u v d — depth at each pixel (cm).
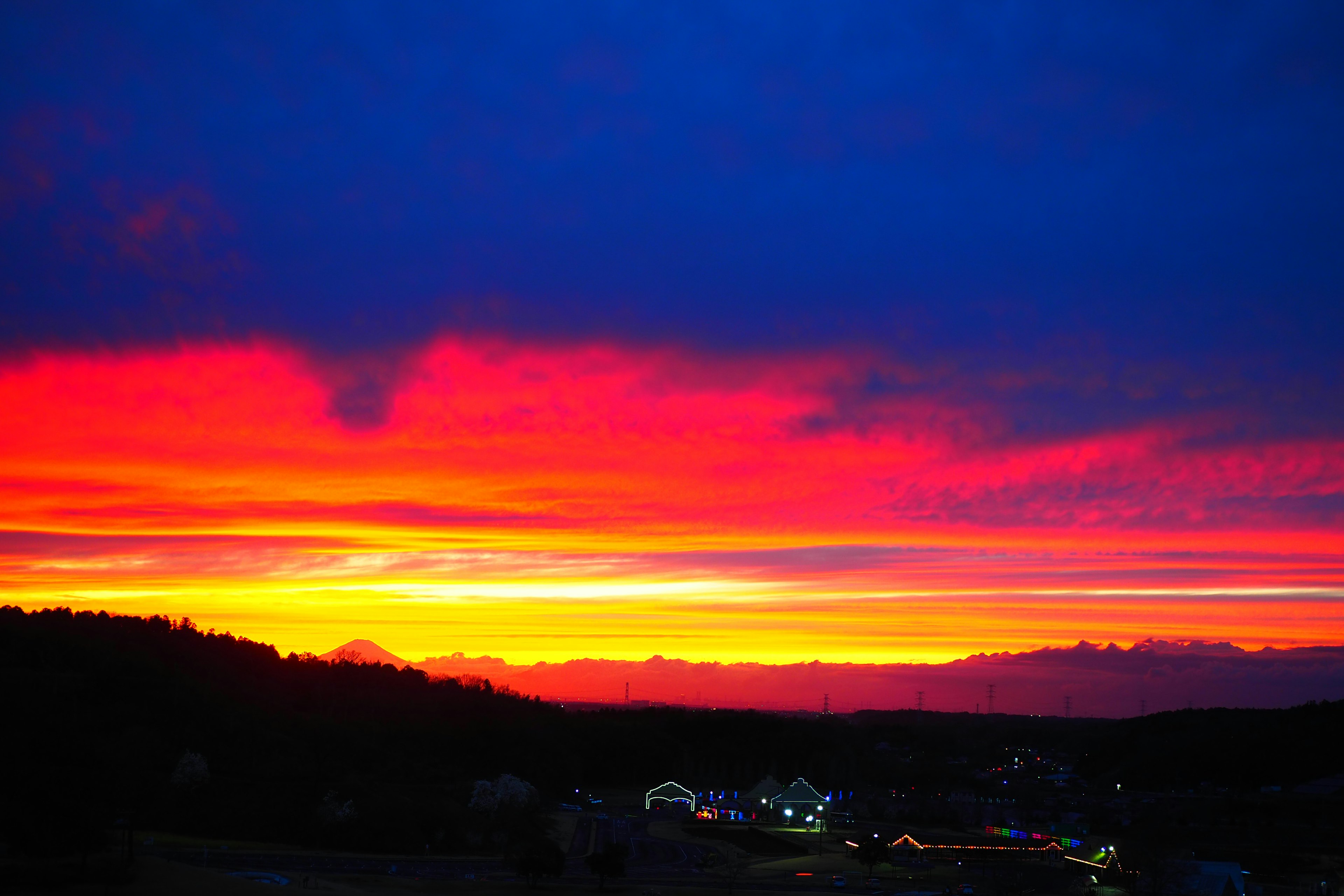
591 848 17338
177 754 16888
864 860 15525
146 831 14500
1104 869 15200
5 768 14550
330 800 15575
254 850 14100
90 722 17075
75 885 9731
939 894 13462
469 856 15388
